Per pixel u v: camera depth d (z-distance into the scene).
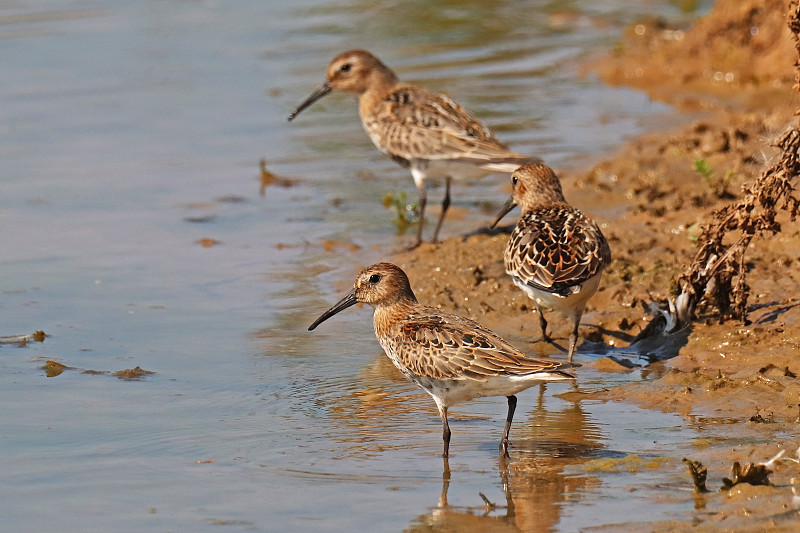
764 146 18.50
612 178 18.89
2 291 15.63
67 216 18.88
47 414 11.72
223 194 19.95
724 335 12.81
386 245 17.39
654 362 12.81
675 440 10.55
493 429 11.26
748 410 11.12
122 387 12.48
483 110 23.56
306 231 18.14
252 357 13.41
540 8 32.75
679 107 23.08
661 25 29.47
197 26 31.03
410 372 10.93
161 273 16.42
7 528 9.27
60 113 24.33
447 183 17.88
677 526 8.70
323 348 13.73
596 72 26.17
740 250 12.88
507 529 9.02
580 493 9.55
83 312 14.90
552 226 13.20
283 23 31.14
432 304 14.88
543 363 10.09
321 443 10.95
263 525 9.25
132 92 25.67
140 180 20.66
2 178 20.66
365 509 9.50
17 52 28.31
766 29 24.81
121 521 9.37
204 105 24.92
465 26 30.70
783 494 9.04
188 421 11.54
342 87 19.41
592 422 11.20
